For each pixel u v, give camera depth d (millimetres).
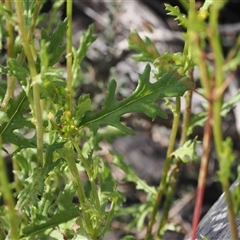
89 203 3498
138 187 5383
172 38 8312
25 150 4785
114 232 7160
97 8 8977
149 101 3645
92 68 7965
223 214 4016
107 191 4738
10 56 4895
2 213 4184
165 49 8289
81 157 3545
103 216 3721
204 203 7965
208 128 2547
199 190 2646
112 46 8055
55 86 3408
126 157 8258
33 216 3381
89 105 3516
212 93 2354
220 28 8617
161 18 8859
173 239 7367
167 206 5527
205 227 4043
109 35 8141
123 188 7977
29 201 3264
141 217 5711
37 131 3217
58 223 3379
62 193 3396
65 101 3666
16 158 4781
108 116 3592
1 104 3691
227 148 2379
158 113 3650
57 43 3602
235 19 9422
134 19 8539
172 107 4695
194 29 2309
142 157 8320
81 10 9141
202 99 7707
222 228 3920
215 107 2350
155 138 8453
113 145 8289
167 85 3672
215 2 2230
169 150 4902
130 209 5766
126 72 8273
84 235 3422
